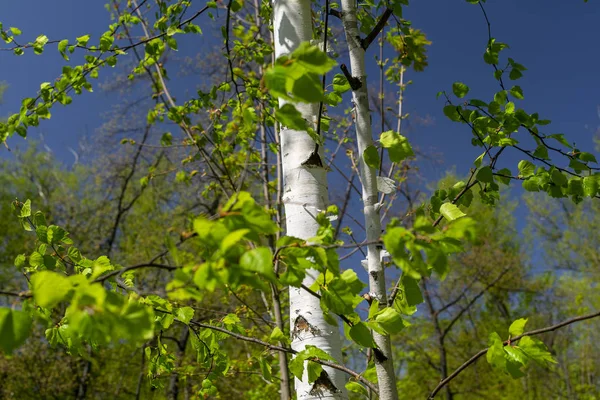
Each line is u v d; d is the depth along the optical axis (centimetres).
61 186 1427
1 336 92
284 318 496
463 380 1141
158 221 1134
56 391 937
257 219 101
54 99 314
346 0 218
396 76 437
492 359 141
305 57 96
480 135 231
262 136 482
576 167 222
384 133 163
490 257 1168
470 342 1210
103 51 319
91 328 90
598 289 1442
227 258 99
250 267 94
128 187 1266
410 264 114
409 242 107
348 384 200
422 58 337
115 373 1030
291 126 119
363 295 177
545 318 1331
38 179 1489
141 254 1018
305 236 207
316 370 178
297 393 200
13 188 1464
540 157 224
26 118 304
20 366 876
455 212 152
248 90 295
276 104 273
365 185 192
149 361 247
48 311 169
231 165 479
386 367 166
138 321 95
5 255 1262
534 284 1386
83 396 970
